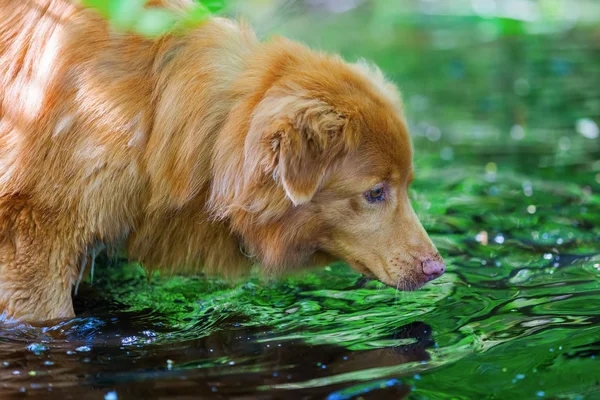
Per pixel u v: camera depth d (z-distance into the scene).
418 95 2.76
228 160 1.64
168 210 1.69
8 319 1.67
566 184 2.08
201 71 1.66
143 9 1.66
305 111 1.60
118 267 1.86
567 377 1.54
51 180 1.65
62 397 1.52
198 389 1.53
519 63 3.21
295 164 1.59
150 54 1.66
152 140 1.66
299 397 1.51
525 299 1.72
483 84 2.91
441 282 1.77
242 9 1.94
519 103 2.63
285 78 1.64
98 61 1.65
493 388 1.53
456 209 1.99
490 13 4.08
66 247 1.67
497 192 2.06
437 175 2.14
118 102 1.65
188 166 1.66
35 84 1.66
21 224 1.66
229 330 1.67
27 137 1.66
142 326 1.68
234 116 1.64
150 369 1.57
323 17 4.08
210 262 1.74
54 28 1.67
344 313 1.71
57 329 1.67
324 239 1.69
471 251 1.86
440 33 3.85
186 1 1.70
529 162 2.19
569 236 1.89
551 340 1.61
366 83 1.67
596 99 2.63
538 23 3.92
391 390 1.53
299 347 1.62
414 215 1.69
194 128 1.65
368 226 1.67
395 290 1.77
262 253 1.69
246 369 1.57
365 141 1.65
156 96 1.66
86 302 1.75
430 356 1.59
